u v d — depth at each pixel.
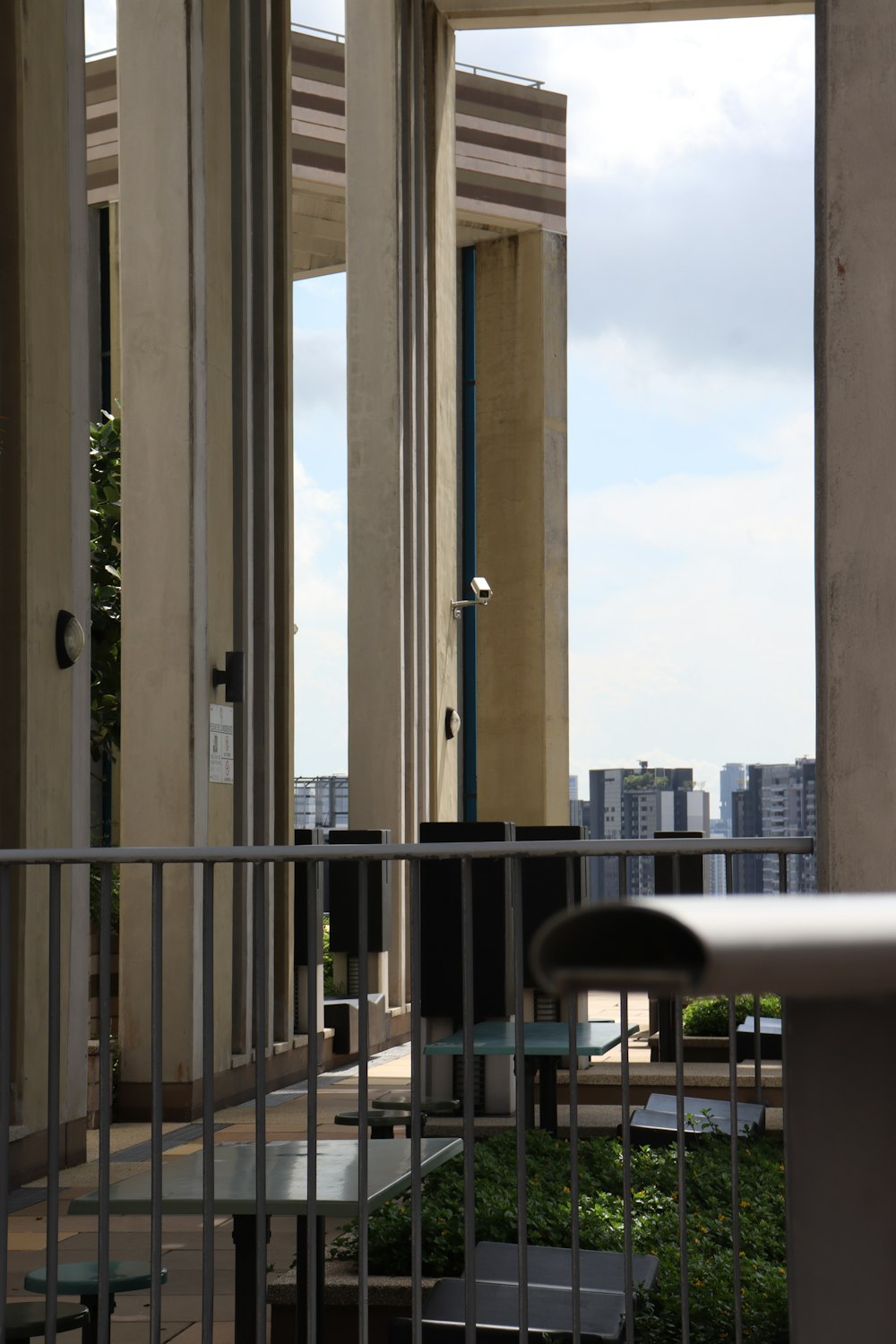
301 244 23.61
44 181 8.66
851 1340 0.82
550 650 24.70
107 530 12.63
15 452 8.27
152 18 10.80
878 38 3.98
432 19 17.33
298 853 3.61
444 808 17.47
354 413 15.74
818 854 3.87
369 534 15.64
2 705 8.25
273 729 12.40
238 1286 4.08
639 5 16.81
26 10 8.49
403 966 15.42
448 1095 8.88
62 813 8.68
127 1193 3.87
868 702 3.86
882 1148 0.83
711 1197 5.99
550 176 25.11
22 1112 8.05
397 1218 5.11
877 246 3.96
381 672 15.54
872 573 3.90
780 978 0.57
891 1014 0.83
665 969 0.56
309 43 21.84
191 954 10.41
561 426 25.20
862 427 3.94
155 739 10.61
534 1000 9.38
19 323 8.32
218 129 11.45
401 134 16.12
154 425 10.75
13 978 8.05
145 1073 10.34
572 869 3.59
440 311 17.55
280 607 12.58
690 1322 4.20
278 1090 12.07
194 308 10.81
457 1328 4.05
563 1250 4.92
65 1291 3.74
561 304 25.27
